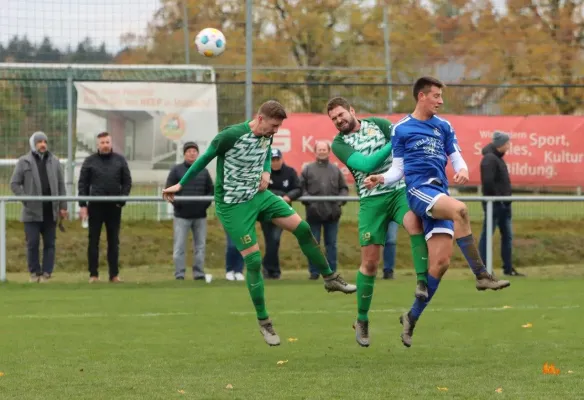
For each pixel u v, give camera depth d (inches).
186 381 669.9
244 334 895.7
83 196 1336.1
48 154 1379.2
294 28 1784.0
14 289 1263.5
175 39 1739.7
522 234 1744.6
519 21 1800.0
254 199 791.1
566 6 1795.0
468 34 1798.7
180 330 919.7
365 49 1790.1
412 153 740.7
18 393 629.6
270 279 1402.6
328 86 1760.6
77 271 1555.1
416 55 1791.3
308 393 626.5
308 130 1707.7
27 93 1679.4
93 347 819.4
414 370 710.5
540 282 1344.7
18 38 1691.7
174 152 1684.3
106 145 1357.0
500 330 912.9
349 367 725.9
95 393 629.3
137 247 1638.8
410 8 1798.7
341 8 1788.9
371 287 789.9
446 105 1786.4
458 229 719.1
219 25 1753.2
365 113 1769.2
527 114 1769.2
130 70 1732.3
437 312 1042.1
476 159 1748.3
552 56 1791.3
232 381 669.9
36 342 845.8
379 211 786.2
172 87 1679.4
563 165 1750.7
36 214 1360.7
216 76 1755.7
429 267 749.9
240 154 781.9
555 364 732.7
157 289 1272.1
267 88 1744.6
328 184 1397.6
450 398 608.7
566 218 1798.7
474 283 1331.2
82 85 1667.1
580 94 1790.1
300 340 859.4
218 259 1630.2
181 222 1385.3
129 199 1341.0
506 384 653.9
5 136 1683.1
